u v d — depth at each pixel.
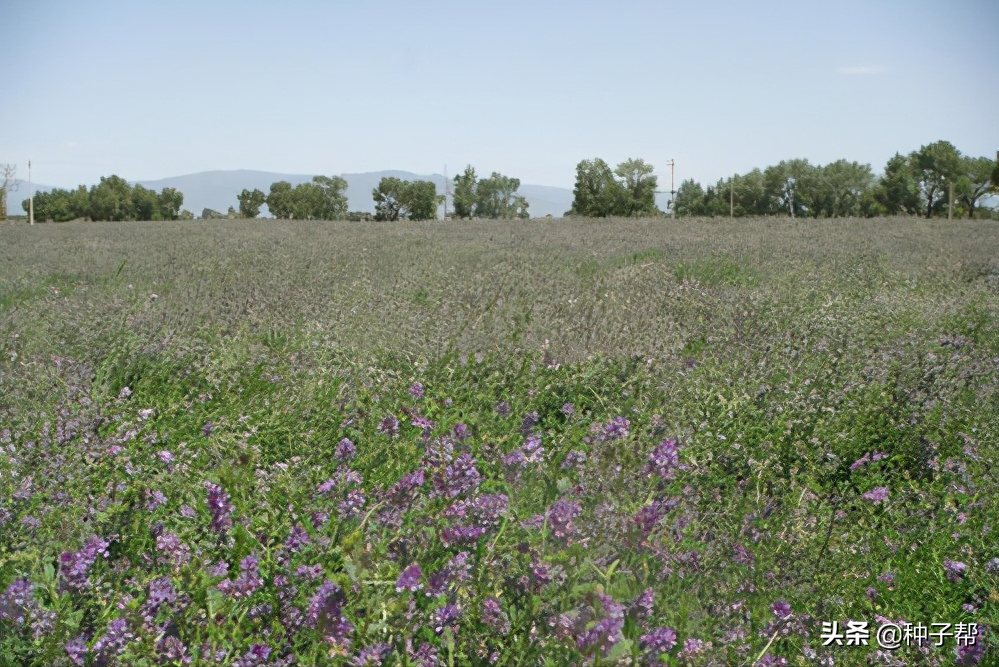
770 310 7.84
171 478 3.78
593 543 3.40
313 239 18.53
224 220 37.16
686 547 3.48
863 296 9.40
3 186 60.78
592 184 63.62
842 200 76.38
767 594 3.21
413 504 3.61
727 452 4.34
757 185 78.94
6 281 10.18
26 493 3.56
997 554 3.52
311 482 3.77
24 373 5.35
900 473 4.52
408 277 9.74
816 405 5.12
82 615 2.87
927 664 2.94
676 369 5.71
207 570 3.10
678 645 2.85
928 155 68.31
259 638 2.84
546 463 4.05
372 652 2.75
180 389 5.29
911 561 3.46
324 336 6.50
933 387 5.58
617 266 12.44
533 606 2.93
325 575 3.05
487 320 7.03
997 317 7.95
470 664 2.77
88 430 4.26
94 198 62.69
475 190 60.31
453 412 4.76
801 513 3.90
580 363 5.70
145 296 8.42
